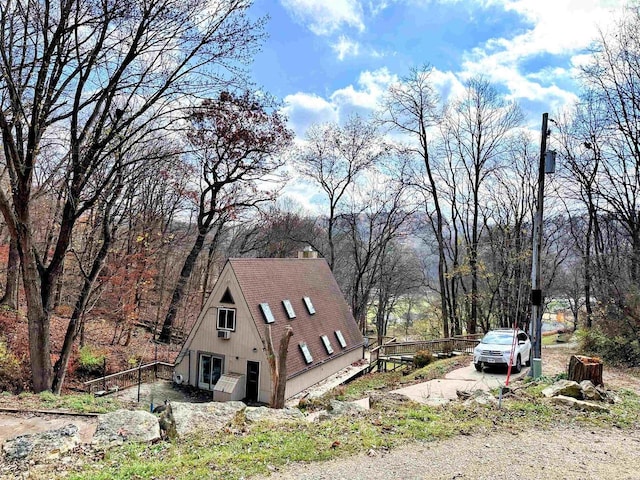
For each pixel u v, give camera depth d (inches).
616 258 947.3
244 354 826.2
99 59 552.1
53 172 595.2
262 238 1573.6
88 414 410.6
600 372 480.1
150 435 319.9
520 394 451.5
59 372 600.4
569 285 1547.7
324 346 952.3
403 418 364.2
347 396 673.0
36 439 292.5
